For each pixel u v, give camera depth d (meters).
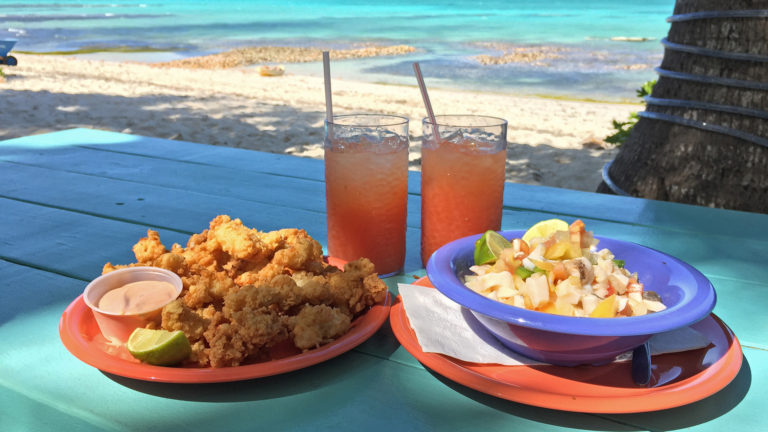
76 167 2.03
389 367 0.89
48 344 0.95
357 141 1.15
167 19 25.50
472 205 1.17
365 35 20.44
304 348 0.88
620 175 3.30
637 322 0.76
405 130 1.20
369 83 10.91
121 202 1.67
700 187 2.90
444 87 10.77
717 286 1.17
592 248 0.96
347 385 0.85
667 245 1.39
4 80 8.64
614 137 5.43
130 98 7.92
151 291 0.95
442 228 1.20
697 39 2.82
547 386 0.81
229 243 1.06
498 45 17.70
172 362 0.85
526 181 4.92
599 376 0.84
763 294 1.13
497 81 11.62
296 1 45.38
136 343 0.85
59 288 1.15
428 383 0.86
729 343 0.88
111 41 17.38
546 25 23.77
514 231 1.07
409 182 1.92
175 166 2.05
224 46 16.89
